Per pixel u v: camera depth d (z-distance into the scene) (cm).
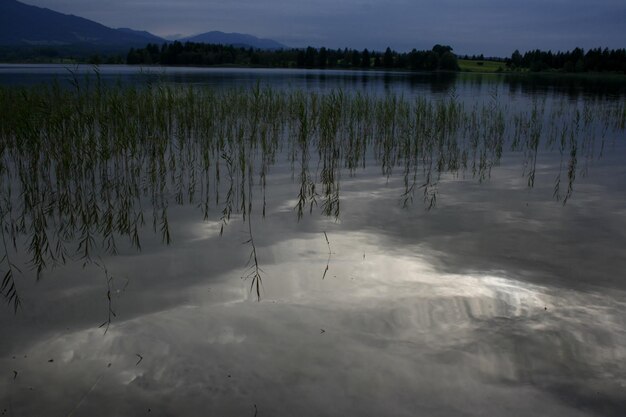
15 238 522
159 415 262
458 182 826
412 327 354
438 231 575
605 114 1803
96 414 262
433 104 2022
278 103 1527
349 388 287
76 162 730
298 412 267
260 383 289
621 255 505
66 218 594
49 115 732
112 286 412
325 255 491
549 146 1209
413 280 434
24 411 262
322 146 1055
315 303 388
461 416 267
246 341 332
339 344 330
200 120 1177
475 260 485
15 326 346
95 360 307
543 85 3866
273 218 613
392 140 1120
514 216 637
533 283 432
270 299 395
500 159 1043
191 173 838
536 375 302
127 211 570
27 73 3528
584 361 316
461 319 366
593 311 380
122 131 696
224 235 545
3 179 759
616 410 272
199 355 314
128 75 3356
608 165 982
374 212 647
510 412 271
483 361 315
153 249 499
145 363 305
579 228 591
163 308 376
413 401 278
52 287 407
